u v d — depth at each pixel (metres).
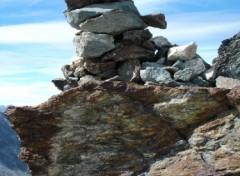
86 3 16.73
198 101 13.80
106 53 16.17
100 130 14.66
